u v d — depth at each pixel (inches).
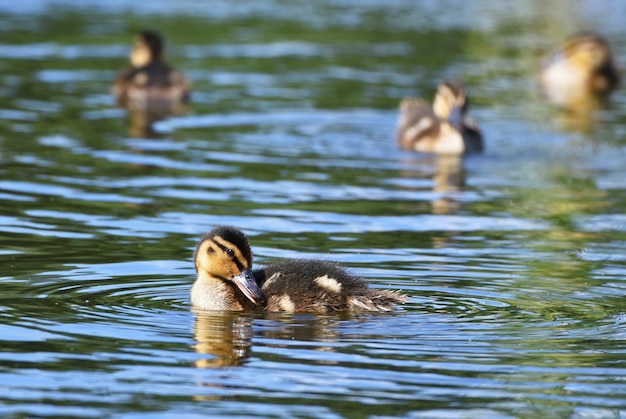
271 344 457.7
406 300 505.0
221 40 1348.4
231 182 763.4
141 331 470.9
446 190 764.0
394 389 414.0
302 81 1140.5
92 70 1170.0
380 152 884.6
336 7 1624.0
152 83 1047.0
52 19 1444.4
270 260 581.0
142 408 397.4
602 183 789.2
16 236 616.4
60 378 420.8
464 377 424.5
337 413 394.9
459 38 1412.4
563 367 434.6
